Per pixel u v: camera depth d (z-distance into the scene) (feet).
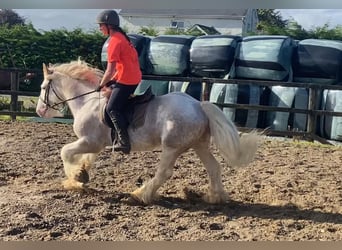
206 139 17.84
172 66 39.88
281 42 37.37
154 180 17.66
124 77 17.28
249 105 33.76
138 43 41.04
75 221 15.69
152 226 15.43
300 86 32.83
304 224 16.06
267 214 17.16
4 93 37.78
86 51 61.00
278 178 22.22
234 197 19.33
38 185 19.86
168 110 17.28
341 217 16.84
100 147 18.40
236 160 17.08
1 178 20.76
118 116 17.40
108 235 14.60
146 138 17.63
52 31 61.77
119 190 19.75
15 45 61.05
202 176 22.29
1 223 15.12
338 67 36.32
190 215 16.70
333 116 32.60
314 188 20.74
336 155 28.35
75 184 18.88
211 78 37.29
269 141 32.48
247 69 37.65
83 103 18.84
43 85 20.01
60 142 29.01
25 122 36.68
